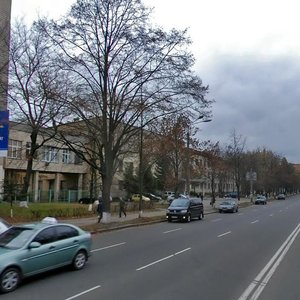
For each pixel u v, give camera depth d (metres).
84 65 29.19
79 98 26.95
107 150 27.72
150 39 26.73
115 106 27.39
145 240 19.67
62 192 61.00
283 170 130.12
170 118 39.34
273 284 10.13
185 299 8.68
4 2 38.59
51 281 10.40
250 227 27.28
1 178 50.62
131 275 11.18
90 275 11.15
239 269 12.12
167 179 56.38
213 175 58.00
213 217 38.81
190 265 12.75
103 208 27.48
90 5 26.22
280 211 49.22
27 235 10.56
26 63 32.62
